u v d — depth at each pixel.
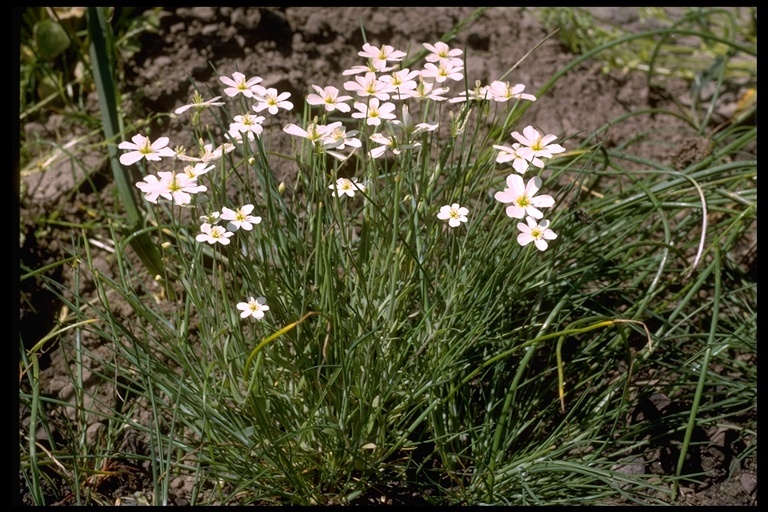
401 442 0.78
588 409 0.85
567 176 1.01
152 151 0.74
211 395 0.80
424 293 0.80
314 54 1.08
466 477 0.81
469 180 0.84
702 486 0.84
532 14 1.18
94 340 0.90
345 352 0.79
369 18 1.13
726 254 0.93
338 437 0.77
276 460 0.77
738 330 0.88
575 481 0.80
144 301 0.93
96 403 0.86
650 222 0.98
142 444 0.84
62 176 1.00
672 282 0.87
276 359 0.77
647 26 1.25
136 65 1.04
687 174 0.96
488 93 0.78
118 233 0.97
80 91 1.05
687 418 0.86
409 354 0.82
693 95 1.12
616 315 0.87
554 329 0.87
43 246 0.96
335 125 0.76
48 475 0.82
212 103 0.76
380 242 0.81
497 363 0.83
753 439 0.86
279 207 0.84
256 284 0.79
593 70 1.15
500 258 0.83
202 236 0.74
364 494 0.81
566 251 0.91
